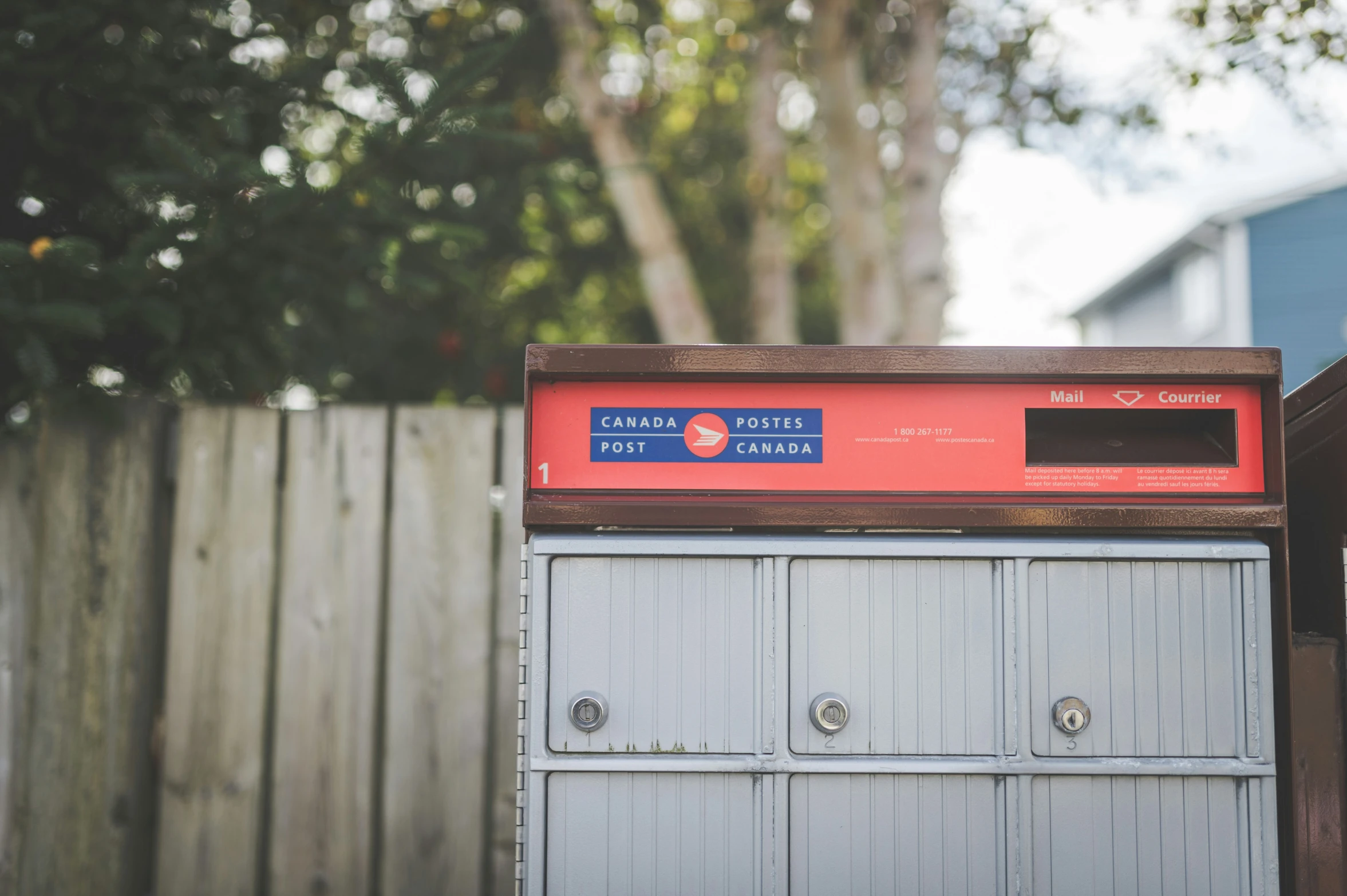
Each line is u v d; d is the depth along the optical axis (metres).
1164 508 1.69
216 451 2.69
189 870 2.63
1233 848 1.67
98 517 2.59
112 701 2.58
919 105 4.86
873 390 1.72
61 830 2.53
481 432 2.71
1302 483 1.89
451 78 2.56
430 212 4.17
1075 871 1.67
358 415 2.71
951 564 1.71
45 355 2.33
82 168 3.00
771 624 1.69
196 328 2.89
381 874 2.65
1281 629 1.70
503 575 2.70
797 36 5.80
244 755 2.65
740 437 1.72
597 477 1.71
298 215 2.74
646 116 6.37
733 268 8.41
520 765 1.72
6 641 2.59
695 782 1.69
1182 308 13.59
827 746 1.68
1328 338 11.63
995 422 1.72
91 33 2.74
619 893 1.67
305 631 2.67
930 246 4.85
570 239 6.83
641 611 1.69
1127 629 1.69
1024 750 1.68
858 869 1.68
